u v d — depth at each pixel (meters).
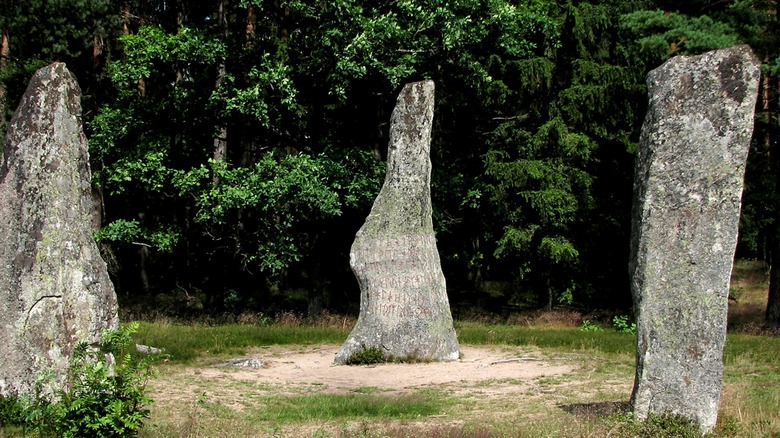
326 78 23.75
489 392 12.05
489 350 17.47
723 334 8.16
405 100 16.61
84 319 9.25
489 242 30.62
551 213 25.61
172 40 22.34
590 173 27.91
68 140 9.68
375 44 21.75
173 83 25.59
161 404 10.55
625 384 12.36
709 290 8.21
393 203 16.34
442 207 26.11
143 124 23.72
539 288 30.16
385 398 11.27
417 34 22.80
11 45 26.30
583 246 27.58
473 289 34.47
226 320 24.47
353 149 23.39
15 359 9.02
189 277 33.91
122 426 7.66
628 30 24.62
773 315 22.91
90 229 9.82
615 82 26.34
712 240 8.24
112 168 23.47
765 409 9.21
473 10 22.55
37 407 8.49
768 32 21.14
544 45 27.03
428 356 15.70
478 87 23.94
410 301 15.90
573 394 11.55
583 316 26.48
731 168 8.23
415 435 8.23
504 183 26.14
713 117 8.33
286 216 22.66
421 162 16.44
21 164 9.48
